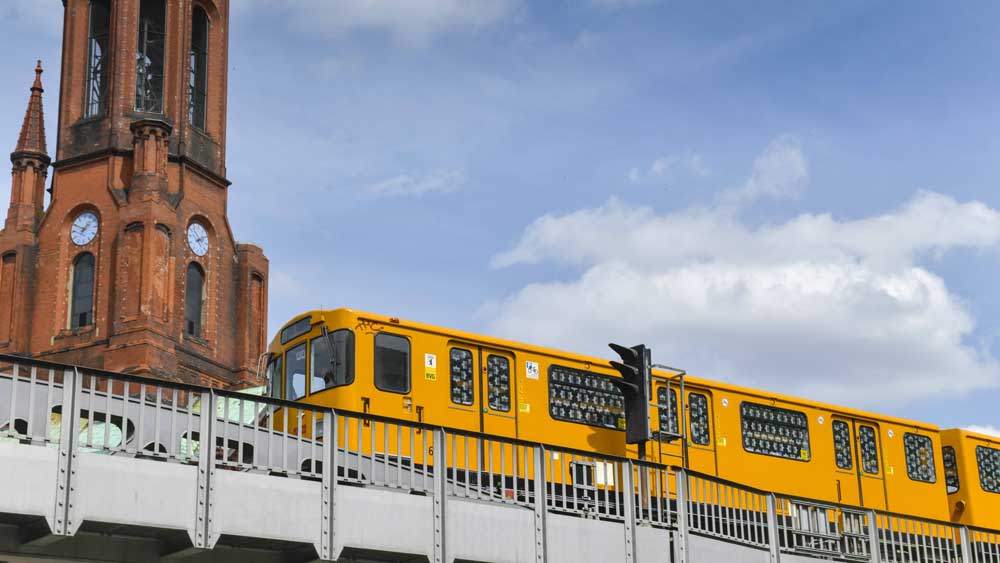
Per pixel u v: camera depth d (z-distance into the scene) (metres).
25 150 91.75
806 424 39.75
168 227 85.56
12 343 86.00
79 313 86.56
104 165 88.00
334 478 23.42
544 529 26.16
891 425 42.03
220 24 94.56
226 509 22.09
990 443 45.53
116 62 89.62
